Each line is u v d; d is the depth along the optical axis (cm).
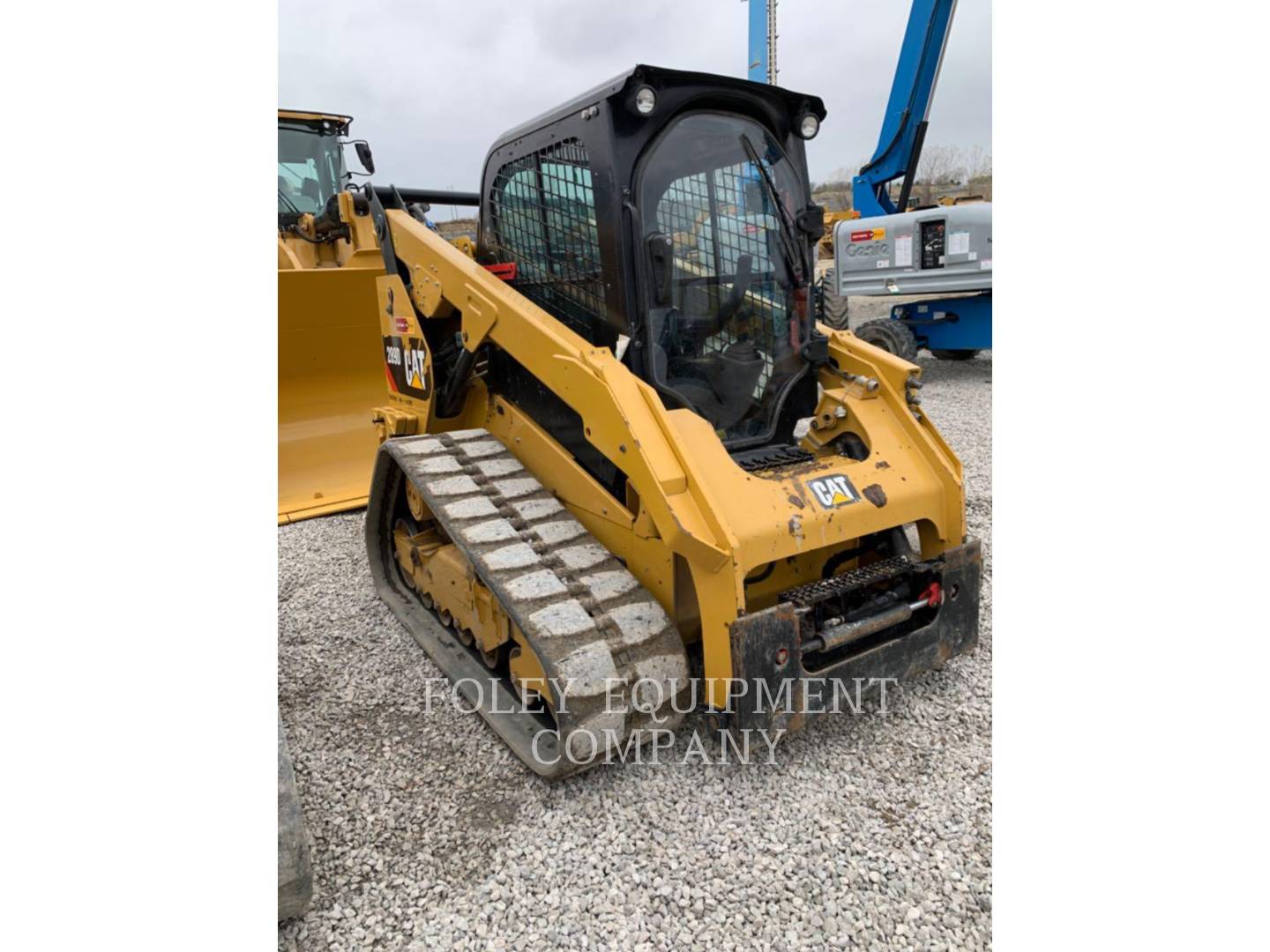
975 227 811
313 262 574
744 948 194
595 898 209
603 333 290
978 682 307
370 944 198
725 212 295
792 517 251
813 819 236
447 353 381
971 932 196
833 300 979
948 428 705
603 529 294
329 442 557
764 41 1128
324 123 646
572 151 287
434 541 368
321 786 258
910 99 912
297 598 405
